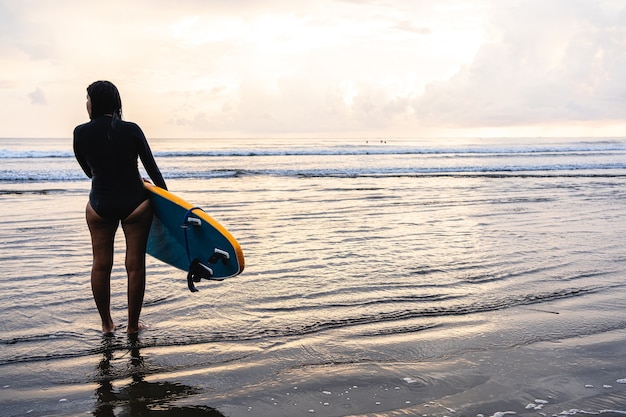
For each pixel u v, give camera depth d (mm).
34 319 4281
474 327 4141
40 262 6195
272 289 5152
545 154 46188
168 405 2863
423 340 3863
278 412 2785
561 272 5902
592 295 5039
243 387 3092
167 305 4656
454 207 11508
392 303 4746
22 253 6672
